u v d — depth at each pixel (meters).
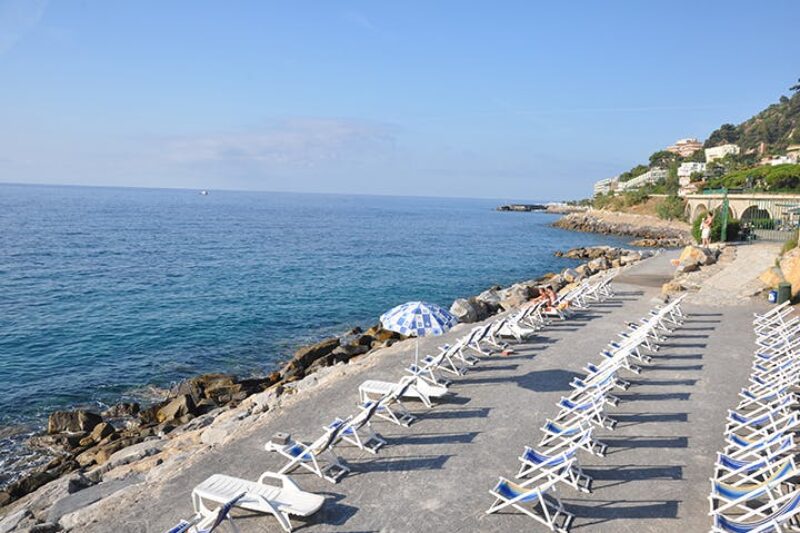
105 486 8.38
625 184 146.25
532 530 6.64
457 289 36.44
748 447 7.83
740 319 17.66
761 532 5.76
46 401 16.72
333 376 12.84
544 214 186.25
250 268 43.22
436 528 6.68
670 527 6.68
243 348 22.30
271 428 9.77
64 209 118.12
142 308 28.39
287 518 6.62
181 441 10.68
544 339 15.49
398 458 8.52
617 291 22.97
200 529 5.76
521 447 8.88
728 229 34.53
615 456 8.55
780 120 165.62
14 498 11.19
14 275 36.91
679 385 11.73
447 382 11.92
